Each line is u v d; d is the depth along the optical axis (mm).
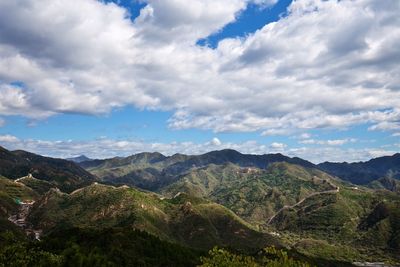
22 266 135875
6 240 170625
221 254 63281
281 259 61844
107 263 163000
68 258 155375
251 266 60875
